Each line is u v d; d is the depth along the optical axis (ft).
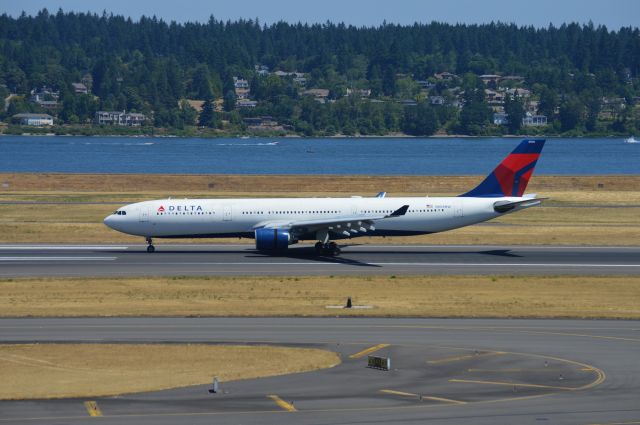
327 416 400.67
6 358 510.99
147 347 535.60
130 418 399.03
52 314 632.38
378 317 627.46
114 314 632.79
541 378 465.88
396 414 403.13
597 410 408.87
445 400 425.69
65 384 458.50
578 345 538.88
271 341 549.95
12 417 400.67
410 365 492.54
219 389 447.01
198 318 621.31
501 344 541.34
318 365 493.36
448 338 557.33
